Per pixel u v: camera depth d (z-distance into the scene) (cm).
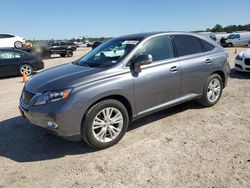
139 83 460
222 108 606
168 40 527
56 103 397
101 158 410
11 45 2694
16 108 696
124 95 444
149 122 539
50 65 1823
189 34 573
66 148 450
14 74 1324
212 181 339
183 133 481
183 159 393
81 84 409
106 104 425
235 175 349
